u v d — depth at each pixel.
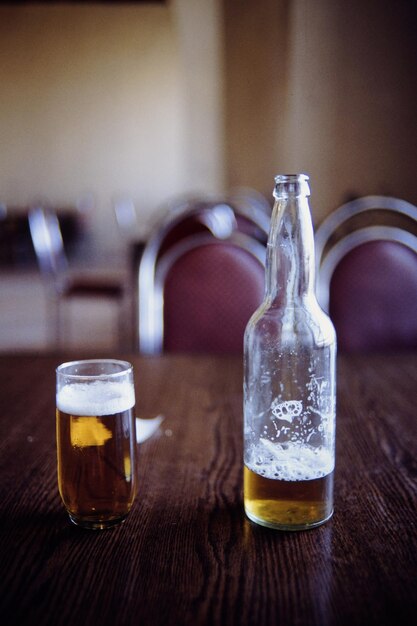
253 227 3.13
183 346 1.44
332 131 3.54
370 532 0.52
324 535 0.51
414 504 0.57
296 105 4.05
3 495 0.59
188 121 6.95
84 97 7.50
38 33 7.37
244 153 6.07
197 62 6.68
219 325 1.44
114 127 7.54
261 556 0.48
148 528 0.52
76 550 0.49
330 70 3.54
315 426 0.53
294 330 0.54
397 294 1.50
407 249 1.52
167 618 0.40
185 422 0.81
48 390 0.94
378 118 3.24
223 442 0.73
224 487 0.61
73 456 0.51
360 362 1.11
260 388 0.54
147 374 1.04
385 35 3.15
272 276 0.55
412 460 0.68
